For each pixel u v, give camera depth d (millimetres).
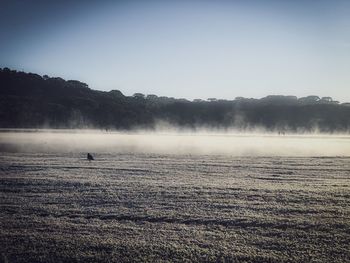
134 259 8258
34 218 11305
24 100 131500
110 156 28750
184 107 146250
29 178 18109
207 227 10414
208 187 15820
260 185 16359
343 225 10500
